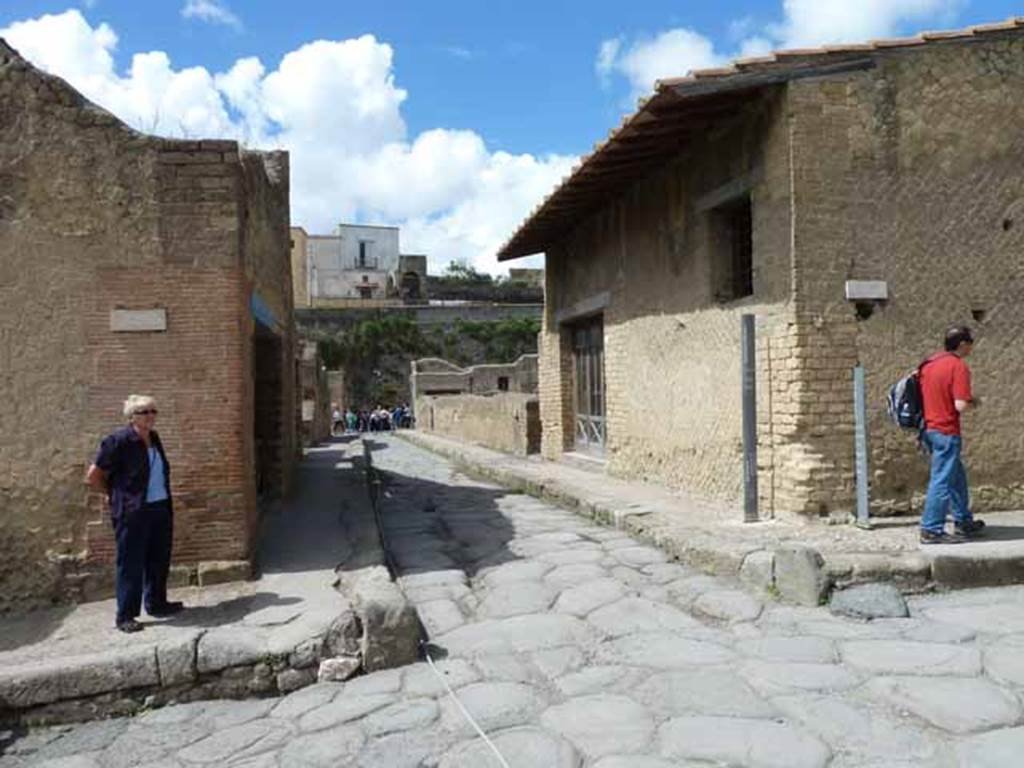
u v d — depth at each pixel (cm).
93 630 549
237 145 668
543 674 482
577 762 371
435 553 803
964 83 740
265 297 907
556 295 1486
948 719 382
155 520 568
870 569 572
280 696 496
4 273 633
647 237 1040
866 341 719
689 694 434
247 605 589
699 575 655
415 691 472
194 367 659
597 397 1348
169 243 657
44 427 636
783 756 360
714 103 763
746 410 745
